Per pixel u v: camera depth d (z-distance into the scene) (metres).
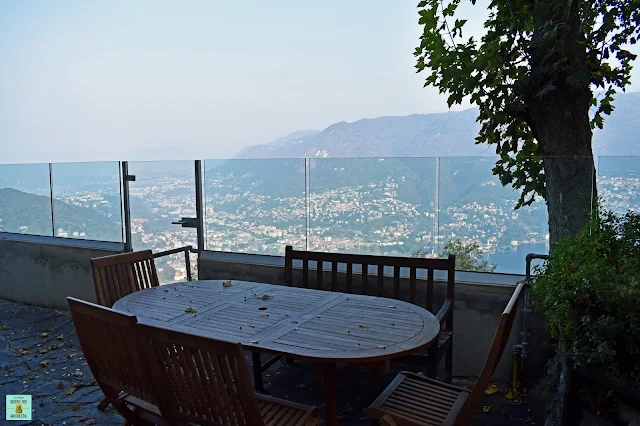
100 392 3.90
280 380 4.16
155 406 2.77
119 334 2.50
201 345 2.14
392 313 3.17
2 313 6.17
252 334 2.80
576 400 2.42
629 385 2.12
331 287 4.38
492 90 4.10
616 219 2.85
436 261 3.83
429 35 4.59
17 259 6.57
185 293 3.79
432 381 2.95
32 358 4.66
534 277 3.57
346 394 3.87
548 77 3.75
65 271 6.18
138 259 4.21
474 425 3.32
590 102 4.05
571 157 3.66
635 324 2.19
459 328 4.08
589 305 2.37
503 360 3.93
